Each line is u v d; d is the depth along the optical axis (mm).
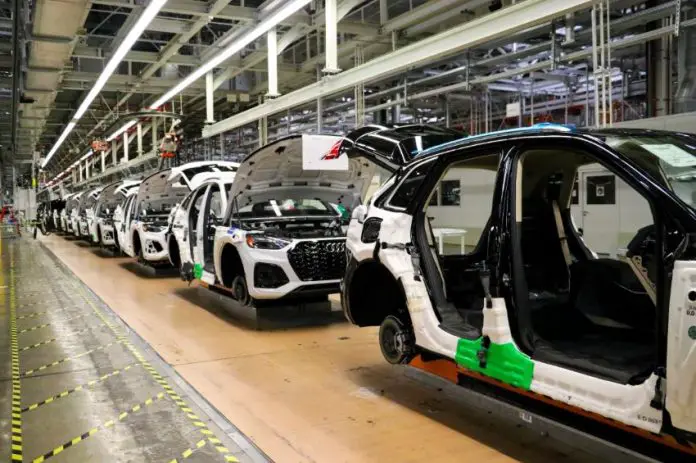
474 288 4316
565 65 11859
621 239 9148
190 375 4996
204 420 3955
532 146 3285
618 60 12398
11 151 32844
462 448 3496
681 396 2377
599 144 2928
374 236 4273
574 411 3041
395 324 4195
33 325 7059
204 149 23391
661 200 2561
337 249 6547
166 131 23094
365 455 3414
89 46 14219
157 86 17141
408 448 3502
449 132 4922
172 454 3430
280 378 4891
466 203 12680
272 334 6477
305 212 7859
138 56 14023
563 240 4148
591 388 2771
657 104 10109
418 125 4973
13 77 14312
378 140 4750
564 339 3654
